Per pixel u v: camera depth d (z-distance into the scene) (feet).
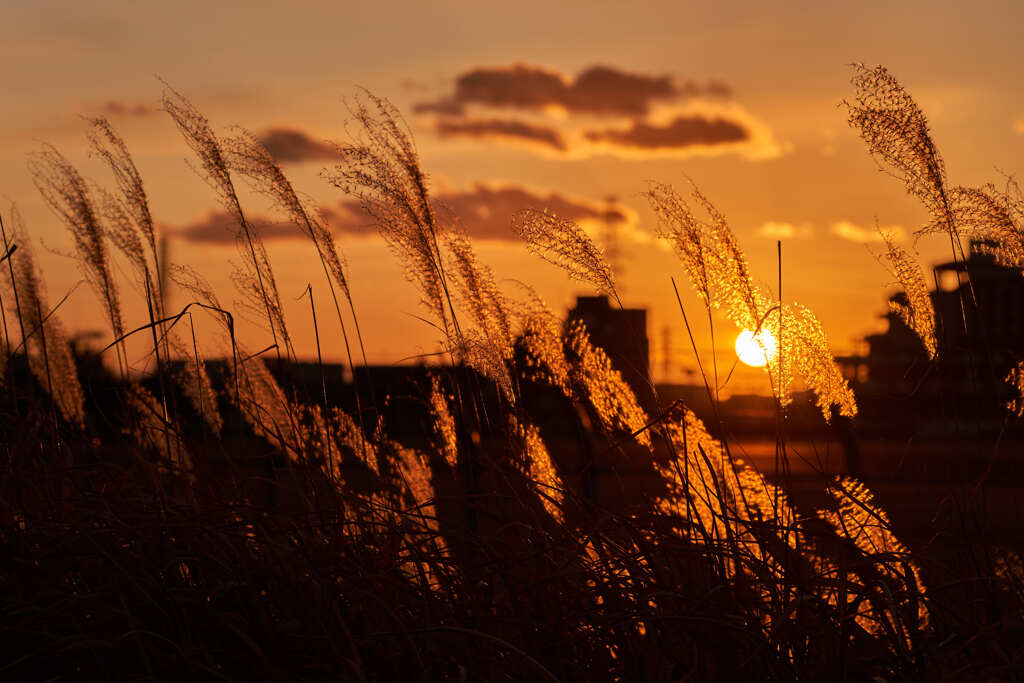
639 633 8.34
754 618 8.02
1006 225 11.03
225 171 13.12
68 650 7.84
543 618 8.15
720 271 11.02
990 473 10.09
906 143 11.16
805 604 7.98
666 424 10.16
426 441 11.80
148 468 9.33
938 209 11.30
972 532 9.62
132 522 9.04
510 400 11.40
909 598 8.24
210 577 8.57
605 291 11.16
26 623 8.29
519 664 7.89
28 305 13.50
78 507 9.47
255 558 8.69
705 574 8.86
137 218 13.42
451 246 11.94
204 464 9.93
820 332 11.08
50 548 8.86
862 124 11.32
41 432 11.21
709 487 10.05
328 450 11.80
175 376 13.08
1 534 9.06
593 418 11.29
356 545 8.91
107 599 8.48
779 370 10.92
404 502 11.00
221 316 13.30
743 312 10.99
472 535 8.95
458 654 8.07
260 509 8.76
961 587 9.02
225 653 7.99
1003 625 8.13
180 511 9.11
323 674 7.94
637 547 9.21
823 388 11.05
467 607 8.45
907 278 11.52
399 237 12.09
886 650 8.21
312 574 8.03
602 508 9.36
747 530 8.77
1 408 10.96
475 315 11.68
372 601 8.18
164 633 8.16
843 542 8.52
